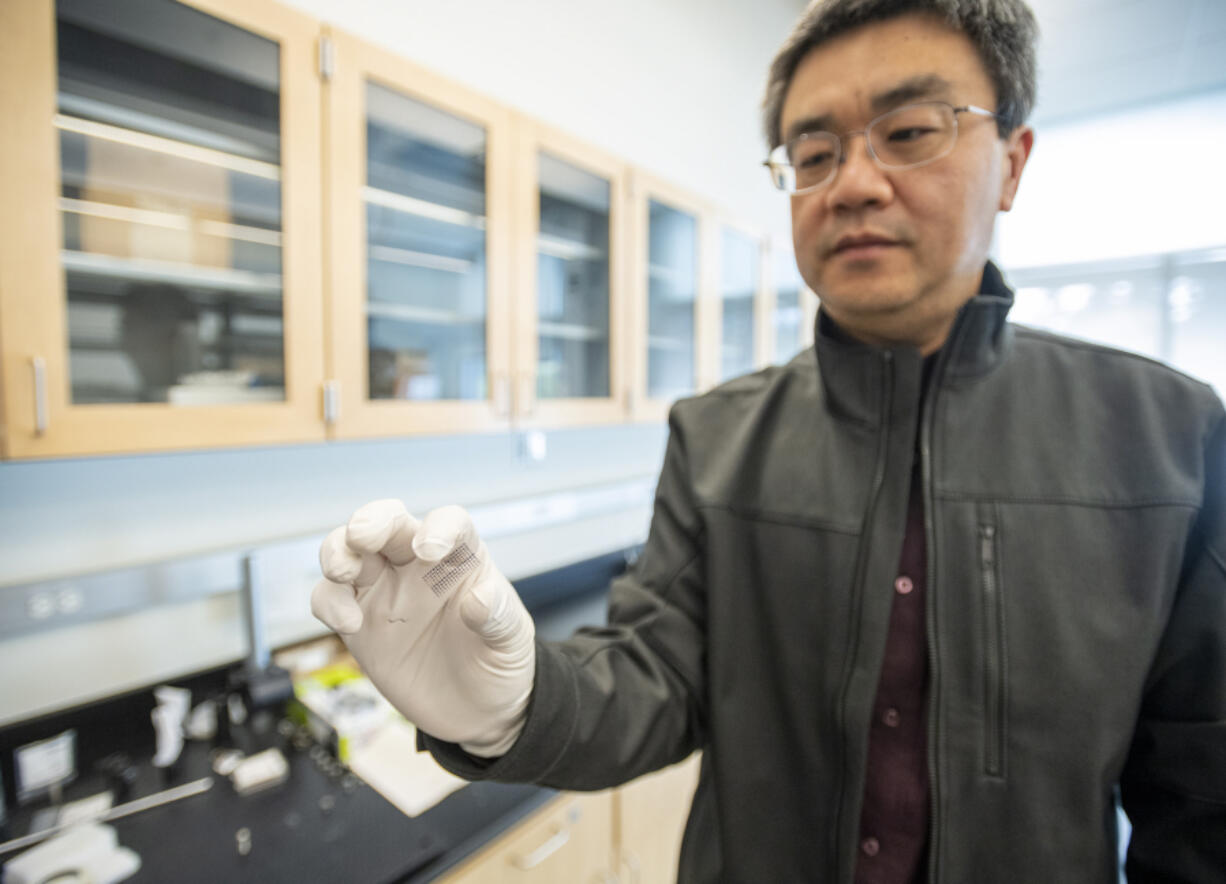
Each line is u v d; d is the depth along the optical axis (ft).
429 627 1.59
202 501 4.41
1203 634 1.72
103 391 3.07
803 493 2.19
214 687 4.44
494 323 4.59
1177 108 9.13
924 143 1.77
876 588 1.99
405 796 3.41
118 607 3.93
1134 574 1.80
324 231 3.60
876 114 1.81
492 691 1.58
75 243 2.94
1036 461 1.96
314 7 4.46
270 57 3.36
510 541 6.53
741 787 2.14
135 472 4.10
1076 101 9.36
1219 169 8.89
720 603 2.22
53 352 2.77
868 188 1.76
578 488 7.16
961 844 1.81
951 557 1.93
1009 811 1.80
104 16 2.89
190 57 3.15
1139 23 7.47
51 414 2.77
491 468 6.35
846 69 1.82
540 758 1.69
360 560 1.45
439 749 1.72
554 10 6.13
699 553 2.39
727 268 7.60
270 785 3.48
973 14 1.71
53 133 2.73
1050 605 1.83
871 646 1.96
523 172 4.69
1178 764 1.73
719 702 2.19
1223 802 1.63
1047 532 1.88
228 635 4.57
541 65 6.05
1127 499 1.85
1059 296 10.22
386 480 5.48
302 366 3.56
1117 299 9.73
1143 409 1.91
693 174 8.01
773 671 2.18
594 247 5.61
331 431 3.71
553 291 5.32
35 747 3.38
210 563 4.32
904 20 1.76
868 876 1.96
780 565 2.17
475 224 4.50
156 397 3.22
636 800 4.47
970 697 1.85
